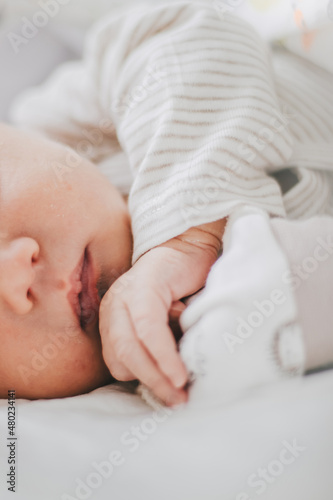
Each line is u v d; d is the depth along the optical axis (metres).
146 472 0.43
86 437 0.47
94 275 0.55
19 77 1.24
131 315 0.47
